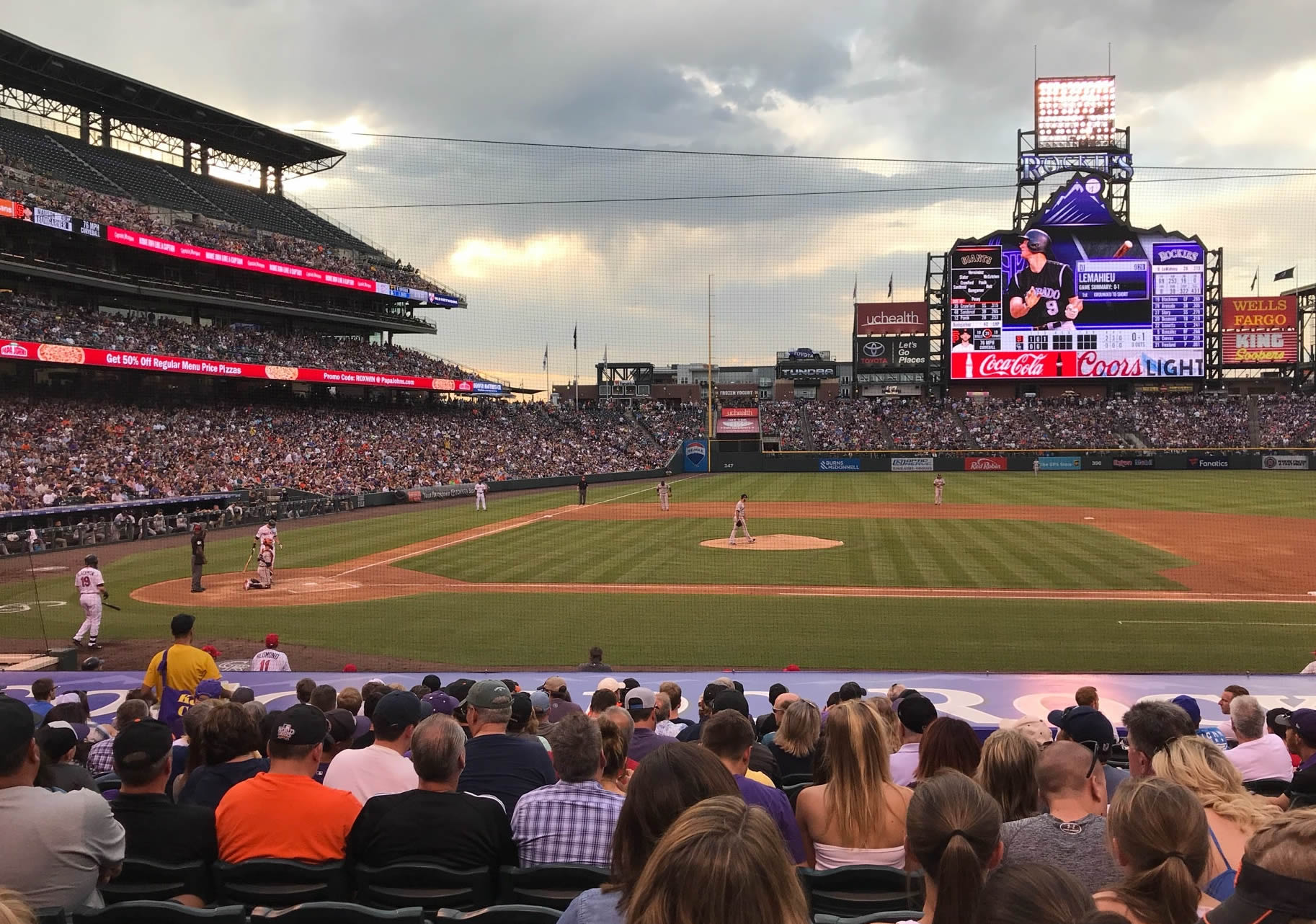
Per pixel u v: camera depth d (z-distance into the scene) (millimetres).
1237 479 60219
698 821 2354
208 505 44594
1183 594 23234
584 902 3229
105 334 47781
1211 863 3949
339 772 6043
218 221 60156
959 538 33531
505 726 6559
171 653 10625
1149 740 5047
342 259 65438
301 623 20938
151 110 59438
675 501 51438
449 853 4734
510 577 26688
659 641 19047
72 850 4219
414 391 71250
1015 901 2291
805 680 13531
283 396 60406
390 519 43531
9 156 48969
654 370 102562
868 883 4547
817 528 37500
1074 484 58031
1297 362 76812
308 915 4059
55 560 31109
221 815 5004
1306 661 17031
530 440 72500
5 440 40719
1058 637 18922
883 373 84312
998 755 5086
